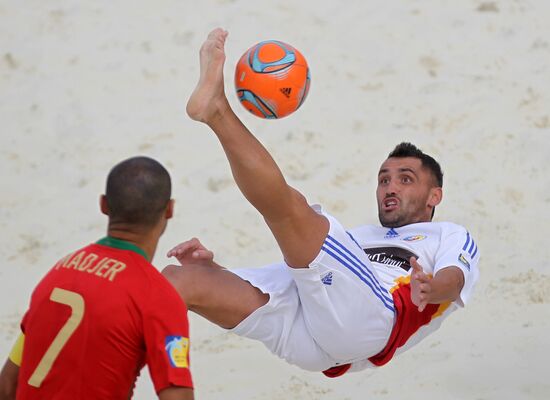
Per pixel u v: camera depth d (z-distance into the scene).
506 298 20.91
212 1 36.50
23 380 11.23
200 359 19.83
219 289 14.52
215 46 13.31
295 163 27.52
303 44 33.28
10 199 27.61
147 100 31.73
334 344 14.86
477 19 33.75
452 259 15.40
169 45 34.34
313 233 14.01
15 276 23.95
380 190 17.31
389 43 32.94
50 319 11.13
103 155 29.23
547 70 30.78
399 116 29.34
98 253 11.42
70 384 10.98
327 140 28.52
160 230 11.78
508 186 25.62
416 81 30.95
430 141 27.92
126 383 11.12
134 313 10.99
